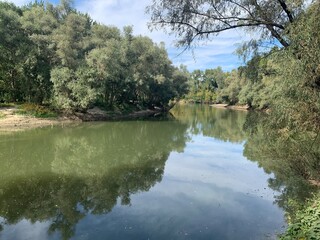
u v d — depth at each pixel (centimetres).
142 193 1338
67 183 1487
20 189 1384
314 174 1407
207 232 936
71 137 2867
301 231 713
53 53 4019
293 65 944
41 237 923
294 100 1098
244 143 2716
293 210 1061
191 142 2789
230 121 4969
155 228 970
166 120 4906
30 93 4100
